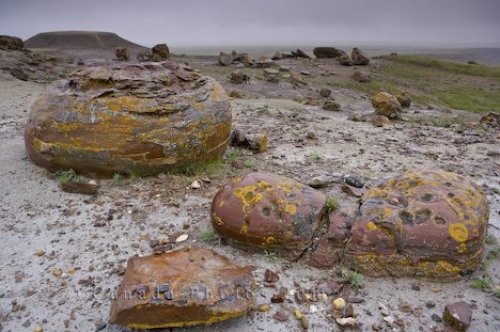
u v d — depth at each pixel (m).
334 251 3.60
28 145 5.42
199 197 4.93
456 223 3.38
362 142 8.12
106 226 4.32
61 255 3.85
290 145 7.63
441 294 3.34
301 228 3.63
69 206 4.68
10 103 11.42
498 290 3.34
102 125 4.89
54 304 3.26
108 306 3.24
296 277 3.50
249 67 28.48
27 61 21.59
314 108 14.62
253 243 3.70
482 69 35.22
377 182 5.69
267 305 3.21
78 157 5.02
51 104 5.11
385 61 37.69
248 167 6.04
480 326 3.04
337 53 35.72
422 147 7.91
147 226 4.34
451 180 3.76
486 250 3.97
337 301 3.21
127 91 5.03
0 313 3.16
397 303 3.25
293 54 35.72
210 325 3.02
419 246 3.38
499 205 5.11
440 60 38.91
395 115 12.05
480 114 19.44
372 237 3.46
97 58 32.19
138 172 5.15
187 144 5.16
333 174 6.01
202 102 5.34
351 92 23.73
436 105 22.59
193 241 4.06
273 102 14.30
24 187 5.05
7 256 3.82
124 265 3.71
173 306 2.81
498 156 7.34
